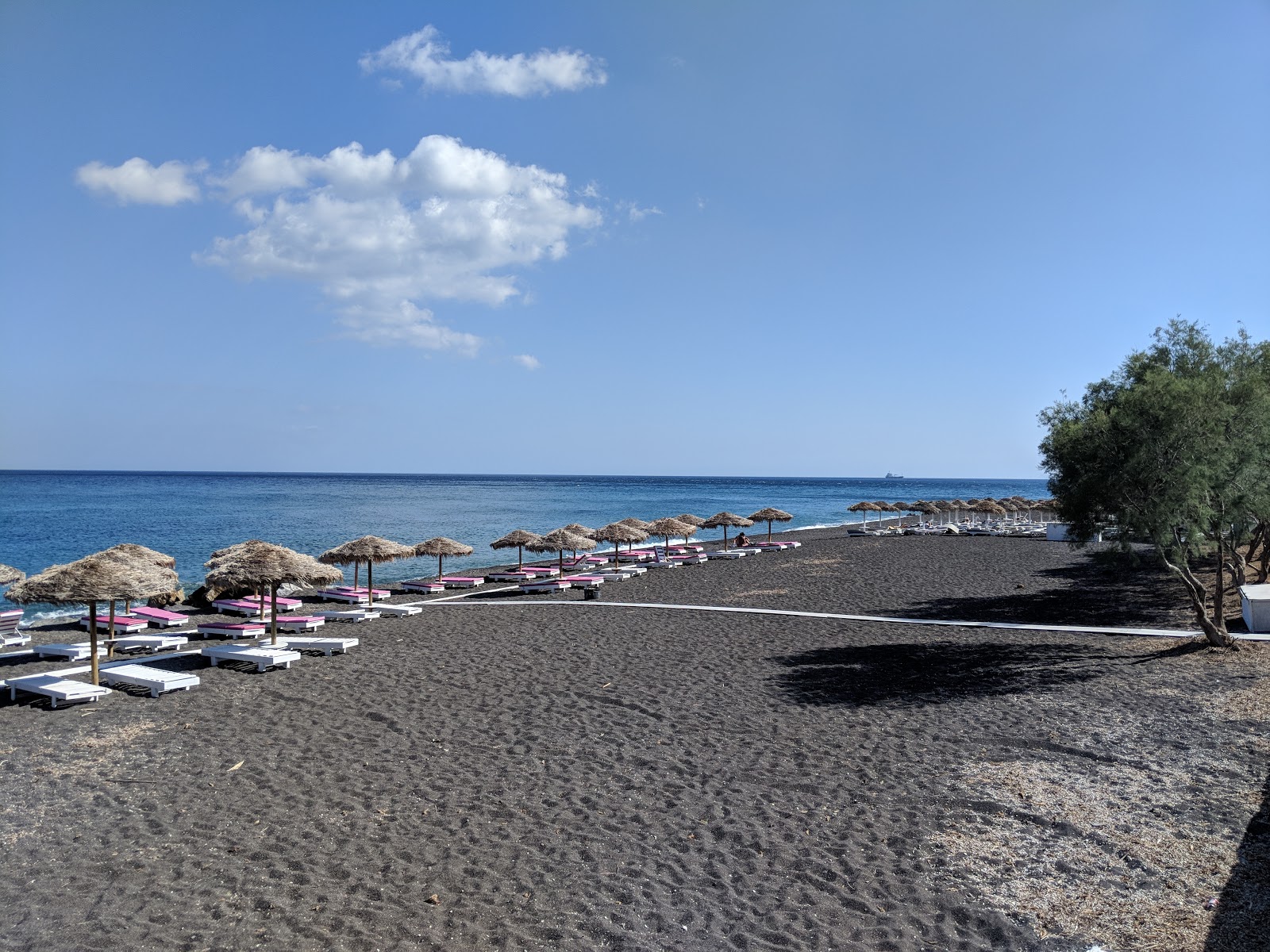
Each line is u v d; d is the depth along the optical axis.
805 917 5.79
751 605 20.80
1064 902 5.88
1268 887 5.89
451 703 11.49
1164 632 15.48
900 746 9.38
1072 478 13.90
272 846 6.99
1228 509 13.11
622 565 31.53
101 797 8.13
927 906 5.91
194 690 12.32
